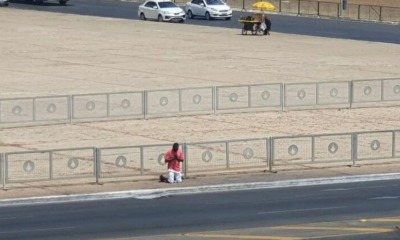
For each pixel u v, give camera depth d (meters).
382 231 42.41
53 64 98.25
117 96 72.56
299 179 54.81
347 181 55.31
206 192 52.62
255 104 76.25
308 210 47.25
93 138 65.50
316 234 41.88
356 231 42.41
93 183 53.81
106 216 46.31
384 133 60.91
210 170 56.06
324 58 103.44
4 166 52.50
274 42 117.81
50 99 70.75
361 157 59.16
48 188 52.62
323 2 157.00
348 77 89.44
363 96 79.12
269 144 56.91
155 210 47.69
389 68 96.00
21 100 69.88
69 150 54.31
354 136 58.56
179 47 112.31
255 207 48.25
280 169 57.50
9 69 94.56
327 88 78.25
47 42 115.75
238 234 41.94
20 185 52.97
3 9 155.88
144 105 72.75
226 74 91.38
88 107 71.81
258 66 97.12
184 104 74.44
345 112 76.69
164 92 74.12
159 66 97.00
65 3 166.38
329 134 58.66
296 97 77.31
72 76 90.00
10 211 47.78
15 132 67.94
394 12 149.75
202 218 45.53
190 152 56.75
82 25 133.88
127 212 47.28
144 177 54.66
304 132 67.44
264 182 54.00
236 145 59.41
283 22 145.25
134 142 63.91
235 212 46.97
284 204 48.94
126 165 55.47
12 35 121.94
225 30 130.88
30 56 104.12
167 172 55.16
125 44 114.62
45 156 56.56
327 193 51.91
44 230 43.12
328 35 127.06
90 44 114.31
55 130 68.69
